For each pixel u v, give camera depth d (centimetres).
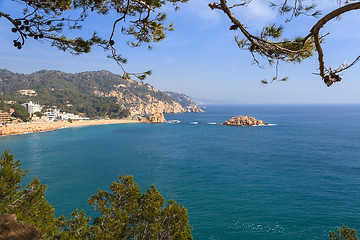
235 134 12988
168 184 5050
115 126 18738
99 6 641
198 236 3011
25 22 511
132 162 6988
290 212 3659
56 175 5666
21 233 486
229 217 3516
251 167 6322
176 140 11338
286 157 7406
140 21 629
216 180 5278
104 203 1279
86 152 8500
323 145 9244
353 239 1301
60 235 1039
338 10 290
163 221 1246
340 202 4003
